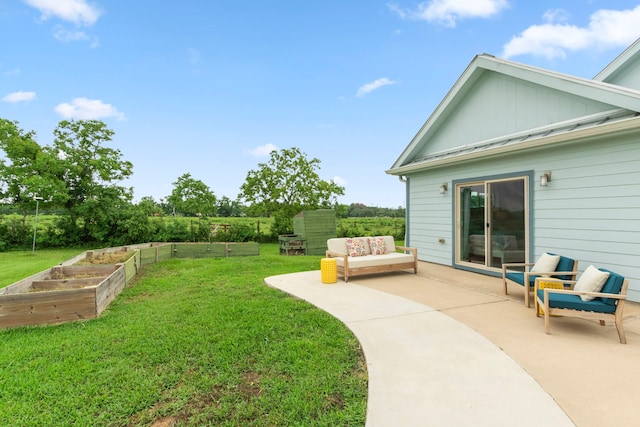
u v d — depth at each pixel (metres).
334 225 14.16
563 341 3.86
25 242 14.47
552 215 6.50
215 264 10.00
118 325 4.69
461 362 3.35
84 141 15.12
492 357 3.45
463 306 5.27
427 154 10.32
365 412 2.57
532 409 2.55
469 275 7.78
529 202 6.90
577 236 6.09
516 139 7.52
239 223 17.77
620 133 5.30
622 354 3.51
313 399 2.78
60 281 5.96
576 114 6.55
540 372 3.12
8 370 3.39
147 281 7.72
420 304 5.40
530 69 6.96
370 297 5.89
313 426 2.46
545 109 7.09
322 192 19.19
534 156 6.80
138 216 14.98
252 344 3.89
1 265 10.29
